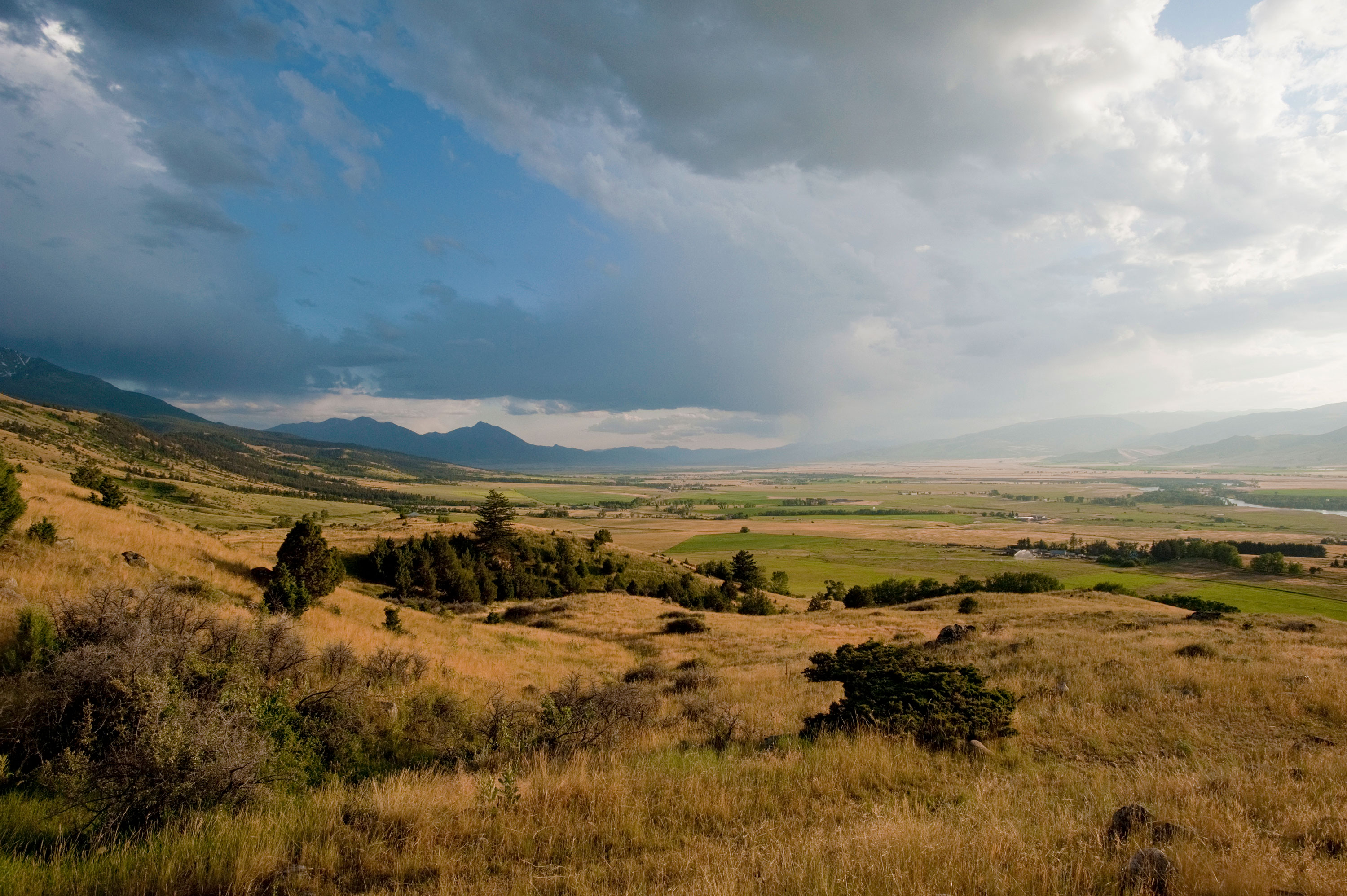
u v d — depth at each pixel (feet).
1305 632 85.76
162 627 33.24
